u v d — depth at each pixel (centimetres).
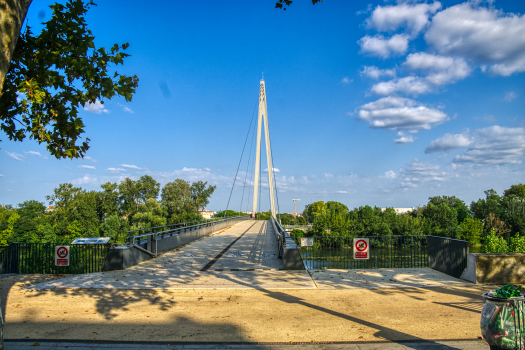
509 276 900
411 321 620
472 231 6106
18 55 579
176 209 7100
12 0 330
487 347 498
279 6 692
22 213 6638
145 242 1411
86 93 623
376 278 984
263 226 3972
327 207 10781
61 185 6688
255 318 652
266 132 5797
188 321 639
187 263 1267
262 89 6431
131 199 7400
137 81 650
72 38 584
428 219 7050
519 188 8256
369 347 507
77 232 6266
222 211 6172
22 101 593
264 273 1070
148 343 538
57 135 636
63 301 770
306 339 545
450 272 1014
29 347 522
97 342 544
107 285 909
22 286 920
